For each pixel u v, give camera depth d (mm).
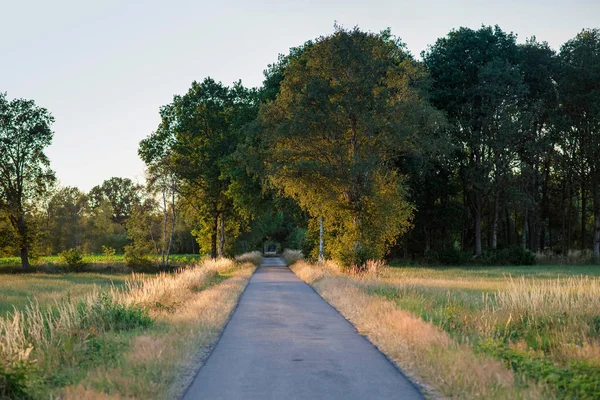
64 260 55625
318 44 35750
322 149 35250
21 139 59312
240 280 32344
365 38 35156
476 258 58062
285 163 35344
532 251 62281
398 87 36438
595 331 12195
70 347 9906
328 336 12938
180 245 92062
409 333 11422
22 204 59188
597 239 61031
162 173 55281
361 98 33625
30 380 7984
